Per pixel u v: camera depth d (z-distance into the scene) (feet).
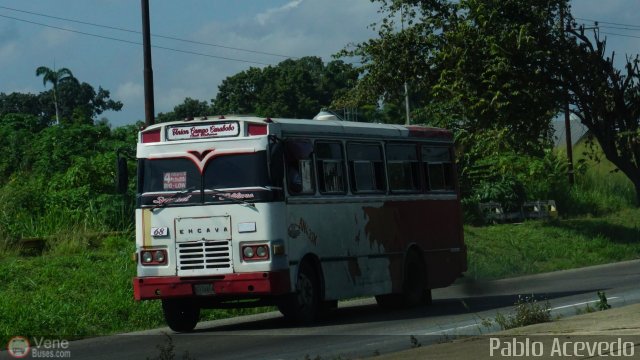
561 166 170.50
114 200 94.38
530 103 126.21
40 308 61.87
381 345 48.52
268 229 58.29
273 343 51.62
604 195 176.96
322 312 68.59
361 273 66.08
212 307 61.21
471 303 73.15
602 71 127.13
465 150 141.49
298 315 60.08
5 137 121.08
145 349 51.67
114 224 92.99
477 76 127.44
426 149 75.05
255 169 58.85
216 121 59.77
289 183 60.18
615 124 130.00
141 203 60.29
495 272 106.52
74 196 95.61
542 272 111.04
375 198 68.23
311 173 62.39
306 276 61.11
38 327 58.39
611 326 43.52
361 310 72.02
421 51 139.44
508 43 124.06
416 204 72.90
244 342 52.75
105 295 67.72
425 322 59.36
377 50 139.54
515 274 108.17
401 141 72.02
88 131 119.75
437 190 75.97
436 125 140.77
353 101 143.02
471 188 146.82
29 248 81.51
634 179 130.21
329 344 49.93
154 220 59.82
